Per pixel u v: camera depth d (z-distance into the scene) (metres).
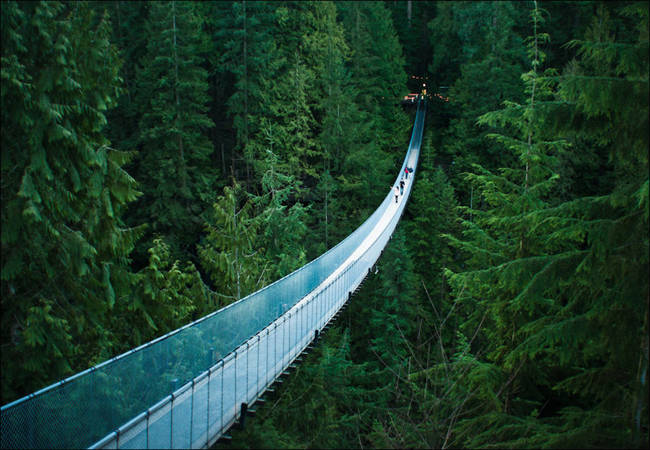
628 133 6.84
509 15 34.97
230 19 30.16
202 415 8.09
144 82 27.81
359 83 38.81
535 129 8.61
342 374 15.50
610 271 6.81
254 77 29.59
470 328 11.89
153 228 25.83
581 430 6.59
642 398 6.49
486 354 11.02
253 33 29.66
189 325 8.26
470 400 9.22
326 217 28.02
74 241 7.89
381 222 25.67
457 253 26.67
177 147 26.62
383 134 40.22
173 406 7.53
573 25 35.75
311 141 30.98
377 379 16.50
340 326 21.41
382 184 32.97
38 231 7.67
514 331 10.04
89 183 8.30
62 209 7.87
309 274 13.91
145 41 31.02
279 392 12.30
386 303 20.66
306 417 12.45
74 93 7.97
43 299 7.48
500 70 32.28
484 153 32.28
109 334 9.30
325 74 32.59
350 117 33.44
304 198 29.97
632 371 7.13
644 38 7.29
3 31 7.12
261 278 16.45
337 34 35.50
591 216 7.25
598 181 23.33
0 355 7.27
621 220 6.72
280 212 21.17
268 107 30.23
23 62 7.63
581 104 6.95
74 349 7.80
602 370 7.32
